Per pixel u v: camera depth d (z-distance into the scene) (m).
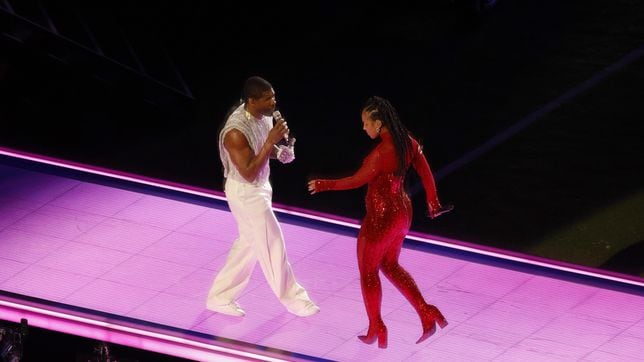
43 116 45.03
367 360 30.25
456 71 49.19
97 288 33.47
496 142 43.97
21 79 45.75
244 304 32.88
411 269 35.00
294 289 31.66
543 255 37.06
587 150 43.31
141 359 30.42
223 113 46.31
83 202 38.62
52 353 30.56
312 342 31.05
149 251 35.62
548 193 40.72
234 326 31.75
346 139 44.34
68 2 48.91
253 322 31.97
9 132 43.72
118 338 31.14
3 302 32.62
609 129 44.69
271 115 29.95
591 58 49.88
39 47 44.31
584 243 37.69
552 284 34.44
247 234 30.73
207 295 33.25
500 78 48.59
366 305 30.02
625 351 30.88
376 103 29.23
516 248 37.53
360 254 29.75
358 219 38.78
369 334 30.28
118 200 38.88
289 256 35.62
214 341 31.03
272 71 49.38
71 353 30.53
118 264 34.81
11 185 39.62
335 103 46.97
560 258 36.84
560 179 41.53
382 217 29.22
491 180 41.53
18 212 37.75
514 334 31.62
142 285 33.72
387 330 31.20
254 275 34.47
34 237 36.19
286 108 46.59
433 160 43.00
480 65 49.59
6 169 40.84
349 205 39.91
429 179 30.25
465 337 31.42
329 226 37.69
